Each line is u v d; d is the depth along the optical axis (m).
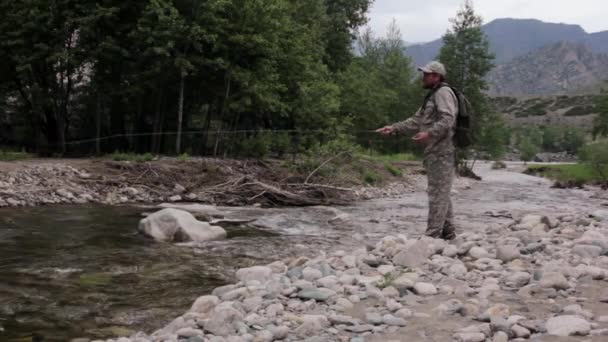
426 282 5.31
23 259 8.03
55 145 26.42
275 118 32.19
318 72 31.98
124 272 7.39
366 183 23.19
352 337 3.88
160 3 23.95
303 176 19.97
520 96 183.12
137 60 25.66
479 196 23.62
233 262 8.14
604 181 35.09
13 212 12.75
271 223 12.45
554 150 121.88
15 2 24.38
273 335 4.00
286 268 6.70
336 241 10.16
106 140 29.28
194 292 6.46
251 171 19.69
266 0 26.42
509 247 6.21
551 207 18.80
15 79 26.56
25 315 5.53
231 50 26.36
